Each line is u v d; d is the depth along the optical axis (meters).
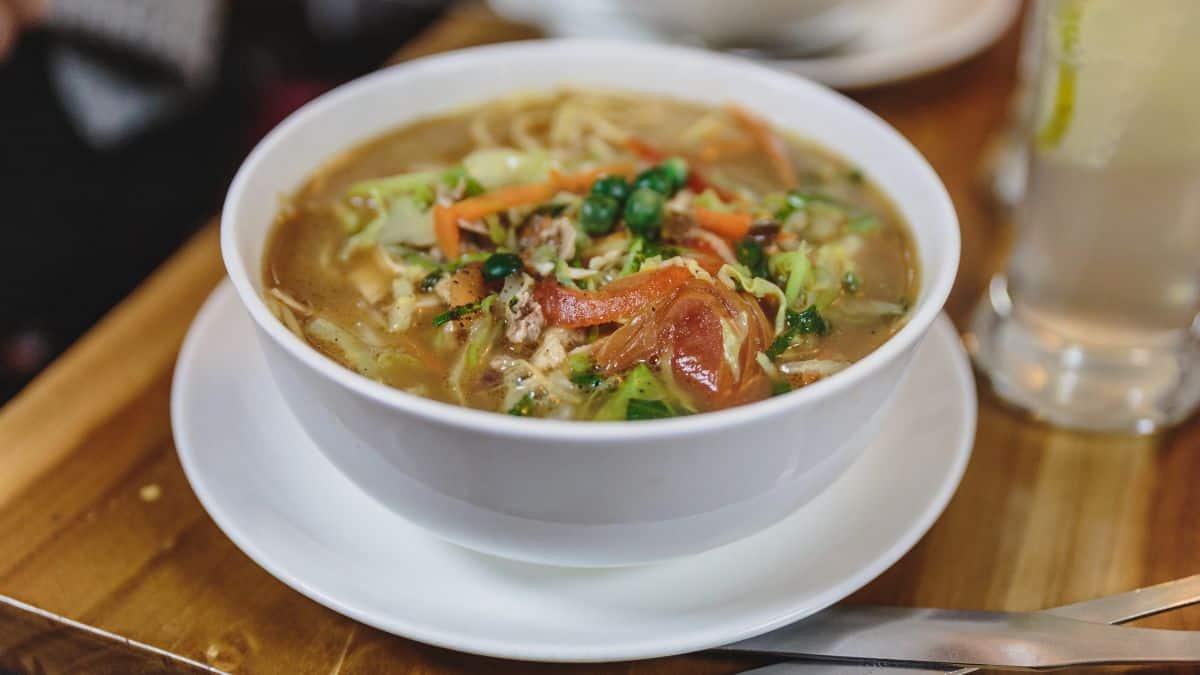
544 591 0.35
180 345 0.45
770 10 0.56
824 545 0.36
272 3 0.87
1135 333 0.43
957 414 0.40
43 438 0.41
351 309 0.39
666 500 0.32
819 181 0.44
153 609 0.36
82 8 0.67
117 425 0.42
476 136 0.47
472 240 0.41
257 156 0.41
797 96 0.46
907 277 0.40
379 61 0.89
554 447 0.30
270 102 0.83
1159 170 0.40
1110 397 0.43
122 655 0.36
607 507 0.32
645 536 0.33
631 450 0.30
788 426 0.32
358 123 0.45
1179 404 0.43
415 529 0.37
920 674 0.34
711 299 0.36
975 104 0.58
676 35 0.59
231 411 0.40
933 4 0.63
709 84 0.48
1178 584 0.37
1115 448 0.42
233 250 0.36
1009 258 0.46
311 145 0.43
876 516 0.37
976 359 0.45
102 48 0.68
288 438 0.39
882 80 0.57
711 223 0.41
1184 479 0.41
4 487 0.40
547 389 0.35
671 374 0.35
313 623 0.36
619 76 0.48
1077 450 0.42
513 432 0.30
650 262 0.38
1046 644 0.35
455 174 0.43
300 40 0.89
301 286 0.40
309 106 0.44
